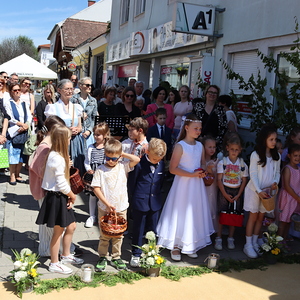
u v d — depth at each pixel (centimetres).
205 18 838
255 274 443
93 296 374
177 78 1137
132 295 380
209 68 888
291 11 659
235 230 577
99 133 538
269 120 600
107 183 425
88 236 519
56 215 398
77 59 2717
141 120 509
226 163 511
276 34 694
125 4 1627
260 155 491
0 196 670
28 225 541
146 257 420
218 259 465
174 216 471
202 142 529
